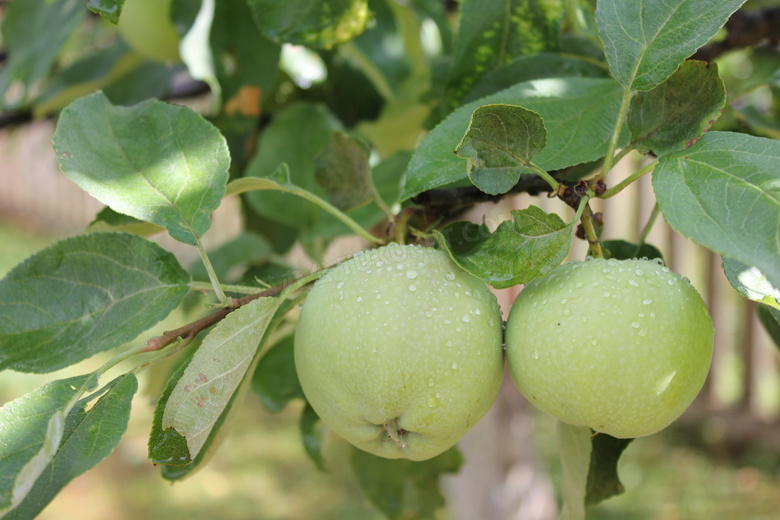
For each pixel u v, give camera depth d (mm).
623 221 1929
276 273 711
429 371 439
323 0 582
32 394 443
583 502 517
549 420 2076
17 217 3803
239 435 2045
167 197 482
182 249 1805
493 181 454
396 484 678
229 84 659
